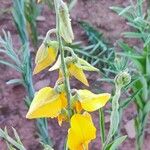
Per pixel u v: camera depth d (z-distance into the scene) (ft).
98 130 0.69
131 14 0.54
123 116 0.71
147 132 0.69
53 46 0.29
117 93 0.30
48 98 0.28
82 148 0.28
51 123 0.70
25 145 0.69
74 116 0.28
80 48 0.65
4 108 0.73
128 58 0.55
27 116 0.28
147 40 0.49
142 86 0.50
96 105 0.28
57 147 0.68
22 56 0.54
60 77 0.30
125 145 0.69
